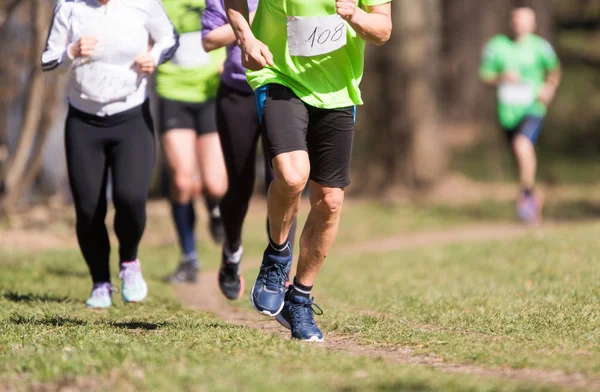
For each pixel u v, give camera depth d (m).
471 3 68.00
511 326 13.20
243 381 8.91
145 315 15.10
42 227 31.61
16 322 13.58
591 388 8.95
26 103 30.83
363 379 9.31
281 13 11.62
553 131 62.19
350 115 11.74
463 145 63.12
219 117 15.03
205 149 21.09
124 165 14.84
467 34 67.94
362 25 11.23
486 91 66.94
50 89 30.94
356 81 11.81
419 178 50.69
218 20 14.87
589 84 67.31
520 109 33.31
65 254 26.30
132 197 14.79
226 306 18.61
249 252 32.22
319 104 11.53
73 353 10.45
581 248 23.14
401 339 12.41
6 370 9.77
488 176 57.12
